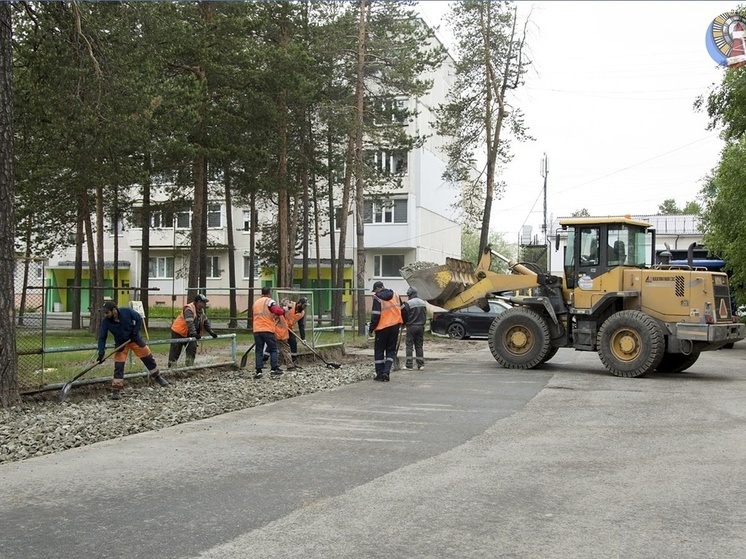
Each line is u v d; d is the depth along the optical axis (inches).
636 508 226.4
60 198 1063.6
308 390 506.0
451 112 1172.5
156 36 568.4
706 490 247.4
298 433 350.9
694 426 365.7
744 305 1015.6
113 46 536.1
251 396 466.3
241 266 1855.3
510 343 649.6
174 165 971.3
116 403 429.4
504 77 1159.0
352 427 366.3
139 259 1941.4
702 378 577.6
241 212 1851.6
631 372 573.6
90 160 626.5
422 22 1034.1
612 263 616.4
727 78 845.2
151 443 328.5
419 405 437.1
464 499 236.2
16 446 312.5
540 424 372.2
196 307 565.9
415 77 1024.2
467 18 1140.5
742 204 903.7
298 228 1569.9
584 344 624.4
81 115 535.5
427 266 705.0
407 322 644.1
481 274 685.3
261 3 977.5
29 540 197.9
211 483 257.3
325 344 726.5
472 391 497.7
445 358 762.8
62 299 1676.9
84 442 330.3
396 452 307.3
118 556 185.5
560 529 205.9
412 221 1675.7
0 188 396.2
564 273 639.1
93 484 257.0
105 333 451.2
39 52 510.6
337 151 1235.9
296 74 898.1
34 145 595.2
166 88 719.1
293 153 1127.6
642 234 650.2
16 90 530.6
